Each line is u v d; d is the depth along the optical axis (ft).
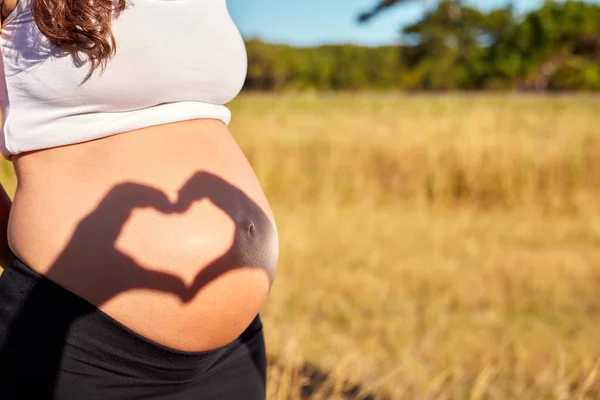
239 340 3.79
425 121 26.12
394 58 102.83
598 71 107.04
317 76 91.50
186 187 3.43
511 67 106.63
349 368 9.52
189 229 3.35
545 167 22.41
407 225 19.67
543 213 21.56
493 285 14.40
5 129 3.33
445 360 10.36
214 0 3.68
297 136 24.08
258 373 3.85
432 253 16.63
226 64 3.70
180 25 3.45
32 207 3.27
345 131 24.75
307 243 17.10
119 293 3.20
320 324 11.82
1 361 3.13
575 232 19.33
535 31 107.55
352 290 13.73
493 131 24.17
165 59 3.40
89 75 3.22
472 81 108.37
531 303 13.33
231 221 3.52
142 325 3.25
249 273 3.58
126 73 3.30
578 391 7.71
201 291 3.35
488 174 22.61
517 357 10.52
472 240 18.21
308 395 8.03
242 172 3.79
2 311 3.22
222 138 3.81
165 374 3.34
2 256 3.80
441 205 22.20
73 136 3.28
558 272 15.42
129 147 3.40
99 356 3.18
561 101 35.47
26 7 3.24
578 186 22.25
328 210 20.59
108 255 3.18
